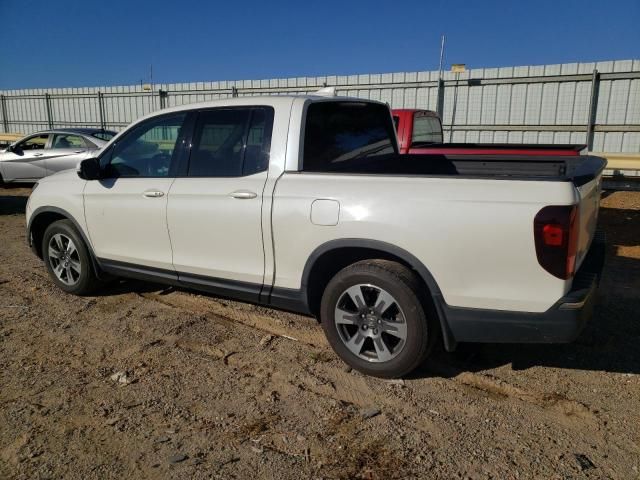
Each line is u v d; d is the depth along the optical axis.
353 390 3.35
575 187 2.87
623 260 6.40
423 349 3.26
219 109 4.03
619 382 3.41
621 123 12.14
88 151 11.66
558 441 2.82
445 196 3.07
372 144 4.62
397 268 3.26
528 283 2.92
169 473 2.59
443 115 14.12
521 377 3.49
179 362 3.74
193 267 4.11
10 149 12.51
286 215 3.54
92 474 2.59
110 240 4.61
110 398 3.28
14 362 3.77
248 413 3.10
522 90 13.05
